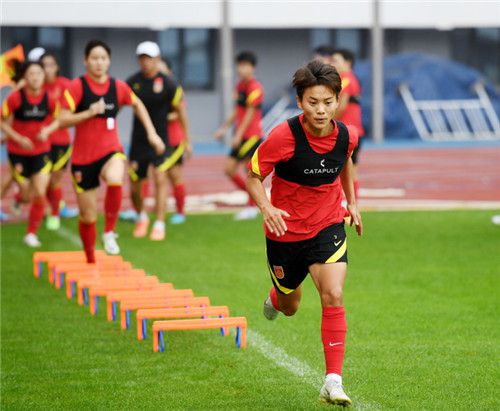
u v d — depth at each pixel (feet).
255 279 92.94
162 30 300.81
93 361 65.26
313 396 56.24
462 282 89.86
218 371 62.13
